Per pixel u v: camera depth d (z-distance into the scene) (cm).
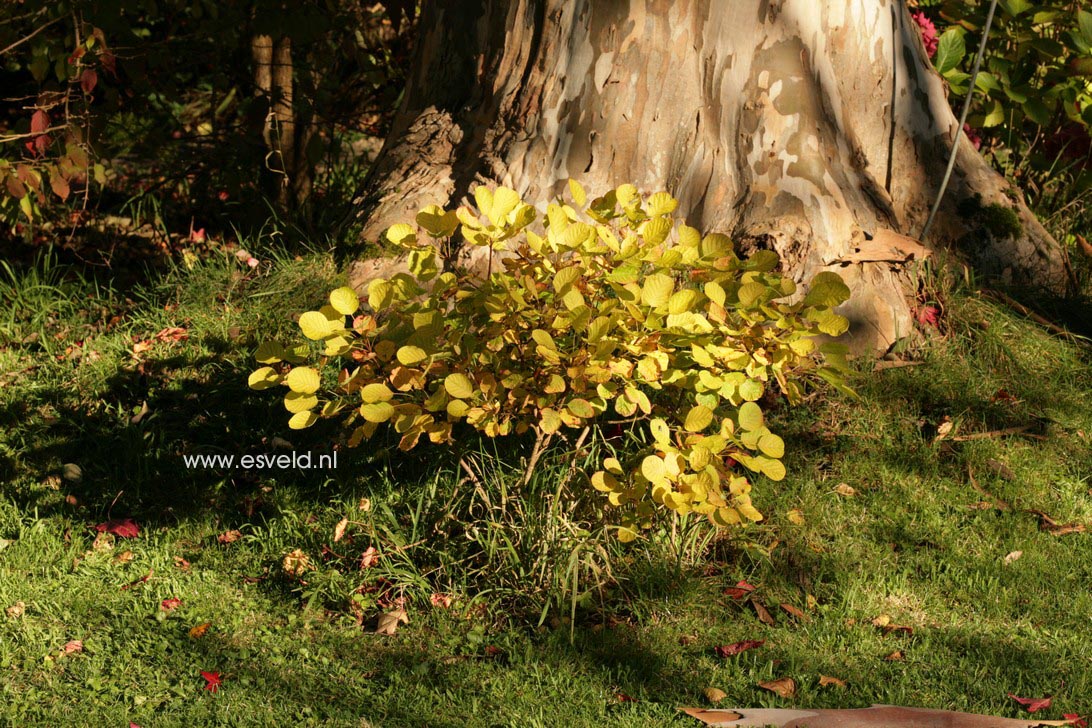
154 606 406
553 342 365
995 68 665
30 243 758
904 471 496
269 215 723
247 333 584
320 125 787
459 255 569
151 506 478
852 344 555
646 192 584
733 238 567
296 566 425
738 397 390
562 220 381
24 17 656
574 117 583
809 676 372
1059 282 631
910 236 615
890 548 448
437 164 613
